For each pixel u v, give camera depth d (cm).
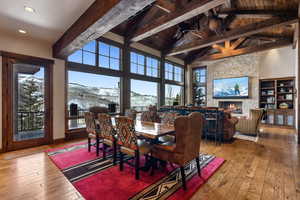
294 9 410
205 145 396
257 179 226
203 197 185
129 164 259
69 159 297
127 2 190
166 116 338
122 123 233
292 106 640
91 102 493
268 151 348
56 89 417
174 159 204
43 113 398
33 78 385
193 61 873
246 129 495
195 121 211
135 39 553
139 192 193
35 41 382
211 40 572
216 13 502
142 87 661
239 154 329
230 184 213
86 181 219
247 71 736
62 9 257
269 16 461
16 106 363
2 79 341
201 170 251
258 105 704
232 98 772
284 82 661
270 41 664
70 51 368
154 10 491
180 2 400
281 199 181
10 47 348
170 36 681
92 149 358
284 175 238
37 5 244
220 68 820
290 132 546
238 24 581
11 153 334
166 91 795
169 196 185
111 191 195
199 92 919
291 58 624
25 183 214
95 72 491
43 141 394
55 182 217
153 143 251
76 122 461
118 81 566
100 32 272
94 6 240
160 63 736
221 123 417
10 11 261
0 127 338
